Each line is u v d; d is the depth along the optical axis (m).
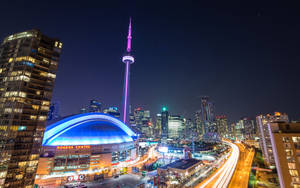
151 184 93.56
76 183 91.50
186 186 90.25
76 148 115.94
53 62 95.00
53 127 122.00
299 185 62.28
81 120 142.38
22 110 79.31
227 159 175.62
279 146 68.75
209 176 109.62
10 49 89.06
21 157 76.06
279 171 67.50
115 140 145.00
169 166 115.69
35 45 88.56
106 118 165.50
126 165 144.12
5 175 70.44
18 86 80.19
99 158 121.62
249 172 117.88
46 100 89.19
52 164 105.62
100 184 96.62
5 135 74.06
